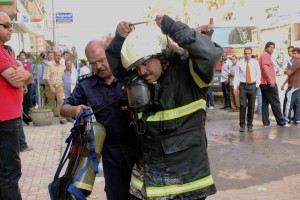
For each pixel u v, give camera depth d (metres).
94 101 2.86
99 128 2.78
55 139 7.91
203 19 18.91
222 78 12.12
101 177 5.32
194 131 2.28
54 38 25.19
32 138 8.05
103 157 2.93
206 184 2.28
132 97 2.27
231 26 14.40
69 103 2.99
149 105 2.25
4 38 3.74
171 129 2.24
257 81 8.17
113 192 2.92
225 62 12.06
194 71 2.19
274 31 27.78
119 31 2.46
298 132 8.20
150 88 2.28
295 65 8.62
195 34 2.06
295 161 6.02
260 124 9.24
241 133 8.26
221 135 8.11
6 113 3.62
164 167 2.27
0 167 3.72
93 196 4.63
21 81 3.66
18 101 3.77
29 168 5.79
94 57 2.78
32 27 18.31
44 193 4.69
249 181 5.14
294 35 26.52
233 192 4.73
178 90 2.24
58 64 10.27
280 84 18.09
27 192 4.73
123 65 2.28
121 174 2.91
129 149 2.84
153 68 2.22
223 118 10.38
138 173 2.41
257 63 8.17
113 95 2.83
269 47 8.62
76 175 2.64
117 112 2.81
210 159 6.25
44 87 10.99
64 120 9.95
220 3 19.27
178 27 2.07
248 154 6.51
